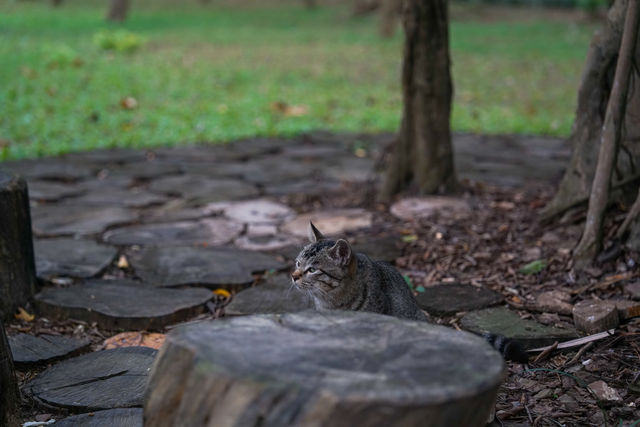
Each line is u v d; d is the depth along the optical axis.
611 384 3.96
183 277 5.61
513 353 4.21
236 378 2.40
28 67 14.95
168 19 26.72
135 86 13.70
